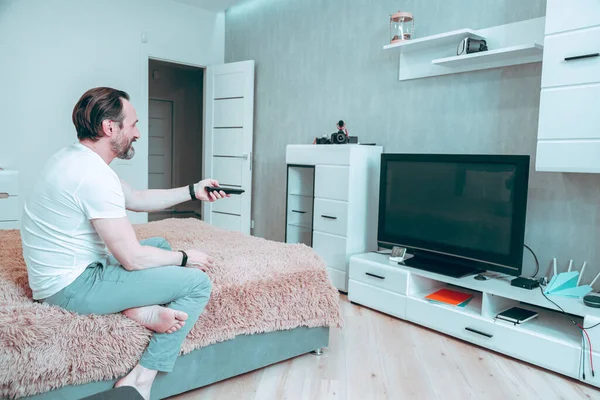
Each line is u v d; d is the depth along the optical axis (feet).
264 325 6.55
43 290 5.06
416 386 6.63
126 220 5.11
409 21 10.78
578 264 8.57
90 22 14.17
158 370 5.31
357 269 10.18
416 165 9.67
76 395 4.98
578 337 7.14
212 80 16.65
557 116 7.54
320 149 11.54
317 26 13.46
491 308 8.10
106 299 5.08
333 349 7.86
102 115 5.19
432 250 9.45
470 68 9.82
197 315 5.58
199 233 8.91
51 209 4.89
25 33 13.10
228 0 15.62
